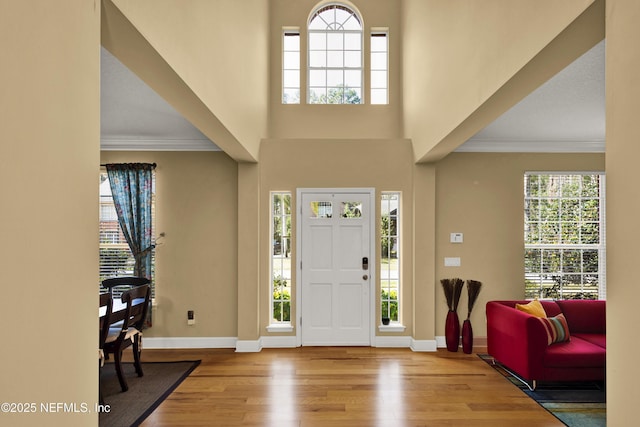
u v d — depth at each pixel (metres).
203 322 5.39
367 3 6.11
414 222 5.27
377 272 5.38
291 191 5.38
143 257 5.28
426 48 4.39
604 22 1.76
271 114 6.05
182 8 2.32
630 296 1.32
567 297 5.56
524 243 5.52
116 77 3.36
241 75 3.96
